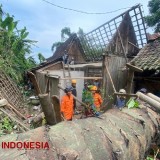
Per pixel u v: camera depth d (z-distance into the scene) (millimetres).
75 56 18656
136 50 12688
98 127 2545
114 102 9531
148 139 3355
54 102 4953
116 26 12742
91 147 2158
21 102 10586
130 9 12070
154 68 8914
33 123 6387
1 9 14273
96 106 7684
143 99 4551
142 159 3152
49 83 9039
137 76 9922
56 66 14055
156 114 4145
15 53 14820
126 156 2453
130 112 3559
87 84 11852
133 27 12539
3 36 13727
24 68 15484
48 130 2193
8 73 11594
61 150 1938
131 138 2723
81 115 8453
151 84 9594
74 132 2248
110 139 2402
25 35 15547
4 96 7316
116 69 10883
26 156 1739
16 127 5133
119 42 11742
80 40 17047
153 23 19281
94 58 16188
